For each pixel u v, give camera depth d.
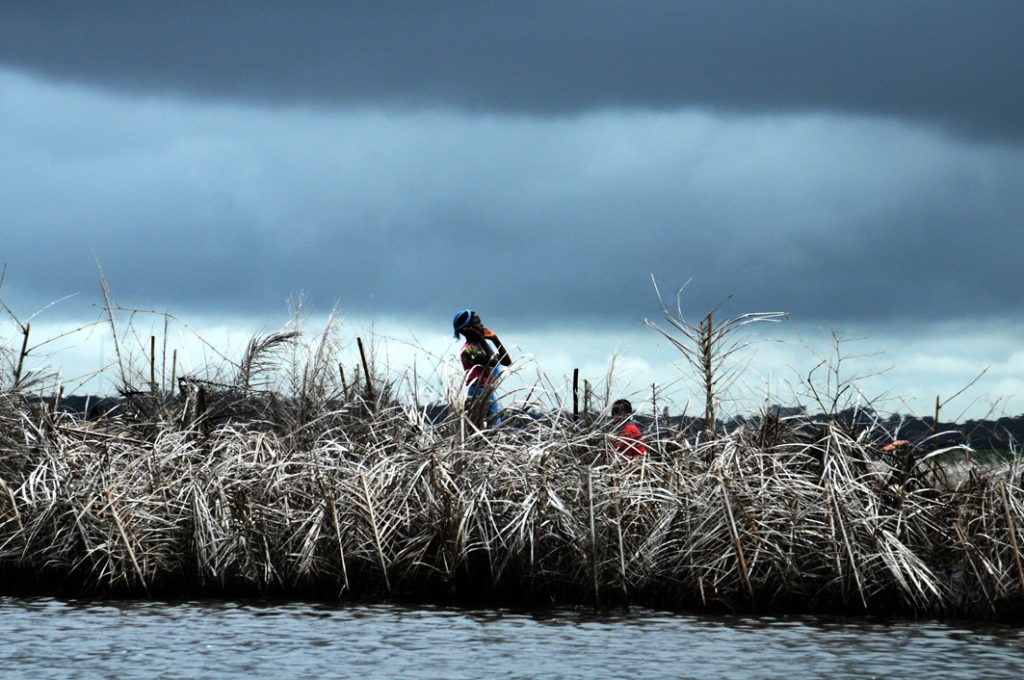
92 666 28.95
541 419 41.22
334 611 35.94
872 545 36.03
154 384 47.12
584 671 28.50
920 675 28.08
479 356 45.62
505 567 37.84
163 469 40.81
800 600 36.56
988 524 36.19
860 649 30.83
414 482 38.38
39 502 39.66
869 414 39.66
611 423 41.66
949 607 35.69
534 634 32.66
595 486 38.31
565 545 37.84
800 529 36.41
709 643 31.56
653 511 38.62
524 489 38.06
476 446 40.41
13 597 38.16
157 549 38.78
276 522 39.03
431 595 38.28
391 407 43.69
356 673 28.34
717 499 36.81
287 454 41.34
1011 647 31.03
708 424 40.72
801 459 39.81
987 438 38.47
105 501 39.00
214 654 30.22
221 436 43.12
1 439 42.69
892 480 38.09
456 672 28.47
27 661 29.45
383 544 38.22
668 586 37.50
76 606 36.66
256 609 36.25
